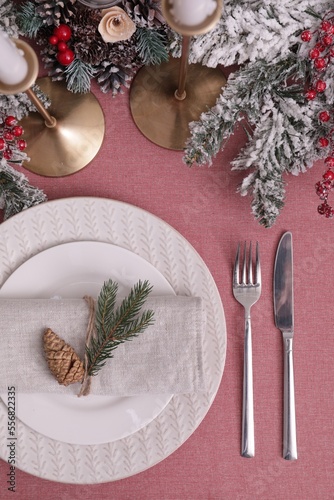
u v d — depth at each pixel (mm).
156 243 653
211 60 632
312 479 665
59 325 624
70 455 638
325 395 672
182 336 623
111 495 664
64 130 676
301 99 636
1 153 630
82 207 650
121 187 688
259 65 629
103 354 606
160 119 682
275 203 633
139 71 686
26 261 644
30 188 656
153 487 665
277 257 676
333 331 678
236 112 632
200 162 632
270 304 675
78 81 651
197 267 651
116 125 688
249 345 663
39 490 661
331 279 683
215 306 647
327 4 607
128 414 634
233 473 665
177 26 519
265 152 630
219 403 666
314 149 641
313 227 685
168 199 688
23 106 650
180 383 622
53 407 636
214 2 519
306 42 617
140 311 624
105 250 647
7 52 507
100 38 626
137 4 610
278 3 606
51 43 617
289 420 659
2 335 621
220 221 685
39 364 624
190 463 665
